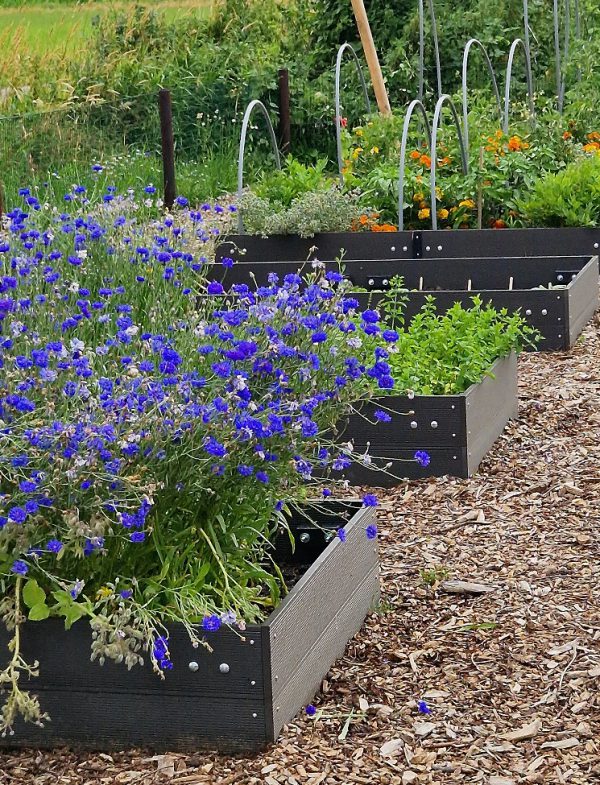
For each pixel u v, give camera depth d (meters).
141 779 3.04
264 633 3.05
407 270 7.93
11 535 2.97
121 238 5.34
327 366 3.58
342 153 10.56
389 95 14.66
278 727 3.15
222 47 15.41
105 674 3.14
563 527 4.62
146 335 3.55
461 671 3.57
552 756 3.12
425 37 14.84
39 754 3.18
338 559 3.61
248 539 3.50
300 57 15.27
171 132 11.39
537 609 3.96
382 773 3.05
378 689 3.46
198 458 3.12
